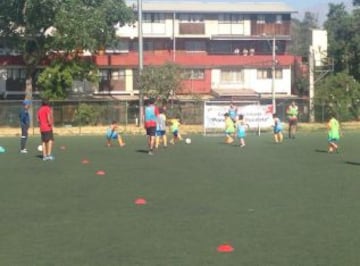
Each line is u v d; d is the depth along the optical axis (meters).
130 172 20.09
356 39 65.06
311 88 60.38
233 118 36.91
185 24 68.69
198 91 67.12
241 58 67.94
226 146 31.36
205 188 16.47
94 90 64.94
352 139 36.88
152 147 26.97
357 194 15.45
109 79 65.50
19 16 52.59
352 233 11.02
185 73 56.62
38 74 59.03
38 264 9.08
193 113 51.12
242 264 9.05
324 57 66.25
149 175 19.30
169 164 22.56
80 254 9.62
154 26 68.38
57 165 22.16
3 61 62.81
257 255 9.55
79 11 51.50
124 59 65.56
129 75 65.94
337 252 9.70
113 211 13.16
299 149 29.44
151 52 67.81
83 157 25.27
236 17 69.75
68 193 15.62
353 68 65.81
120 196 15.12
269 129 41.25
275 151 28.30
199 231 11.20
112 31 57.19
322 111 52.59
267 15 70.06
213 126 40.34
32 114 48.47
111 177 18.81
